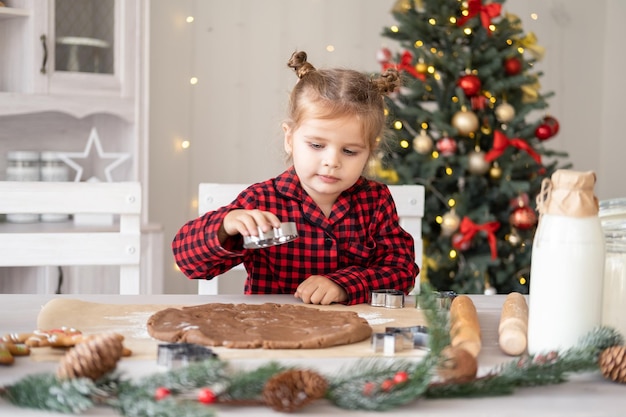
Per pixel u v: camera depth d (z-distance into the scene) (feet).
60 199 5.21
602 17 14.60
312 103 4.64
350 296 4.35
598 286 2.95
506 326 3.19
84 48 9.74
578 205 2.96
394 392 2.37
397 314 3.99
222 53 12.07
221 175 12.17
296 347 3.07
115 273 9.69
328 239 5.19
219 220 4.57
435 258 9.85
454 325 3.06
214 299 4.36
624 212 3.39
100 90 9.82
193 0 11.82
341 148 4.69
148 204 10.72
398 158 9.95
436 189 10.05
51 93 9.53
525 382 2.61
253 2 12.21
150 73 11.57
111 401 2.25
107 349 2.39
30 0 9.39
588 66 14.55
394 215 5.42
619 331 3.19
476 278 9.71
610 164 14.62
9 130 10.34
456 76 9.90
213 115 12.07
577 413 2.41
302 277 5.21
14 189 5.13
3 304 4.04
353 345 3.18
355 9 12.76
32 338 3.00
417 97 10.02
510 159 9.94
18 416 2.27
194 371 2.31
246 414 2.32
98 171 10.75
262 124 12.37
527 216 9.59
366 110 4.67
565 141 14.48
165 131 11.75
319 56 12.62
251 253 5.15
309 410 2.37
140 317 3.65
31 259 5.14
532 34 10.50
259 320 3.46
